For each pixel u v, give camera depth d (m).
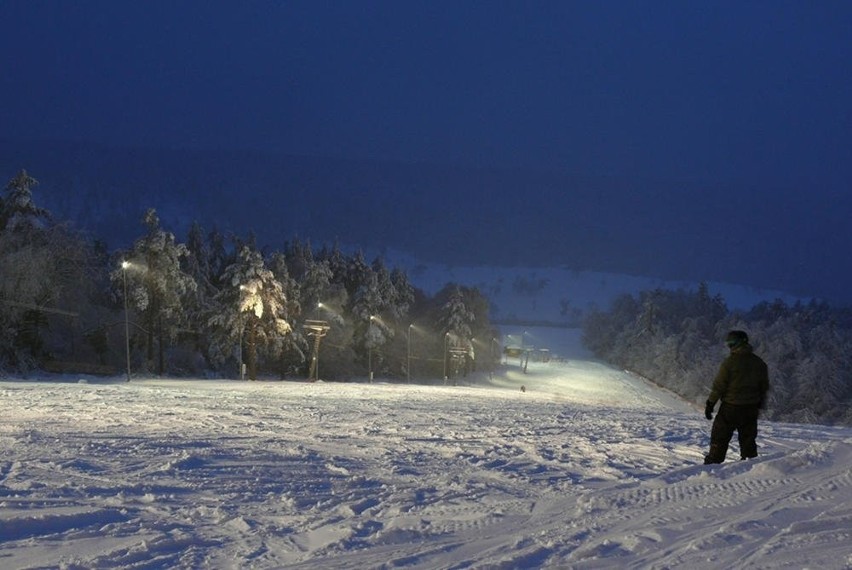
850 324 135.75
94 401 21.39
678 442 11.58
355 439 12.35
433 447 11.22
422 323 98.00
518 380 100.25
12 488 7.51
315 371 63.47
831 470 6.55
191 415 17.00
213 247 84.62
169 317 56.75
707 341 108.75
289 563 4.85
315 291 73.94
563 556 4.62
